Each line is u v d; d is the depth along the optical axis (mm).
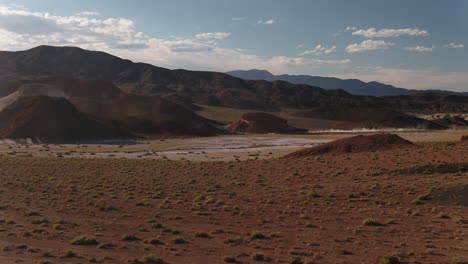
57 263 14172
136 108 192750
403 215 23781
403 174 37000
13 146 98625
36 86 196875
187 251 16734
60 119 126125
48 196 33062
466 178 31672
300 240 18734
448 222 21609
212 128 178625
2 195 33219
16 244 17219
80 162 59719
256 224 22625
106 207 27688
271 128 181000
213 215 25422
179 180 42281
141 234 20266
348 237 18859
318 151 61719
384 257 14953
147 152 87250
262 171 47156
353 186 33594
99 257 15359
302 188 34656
